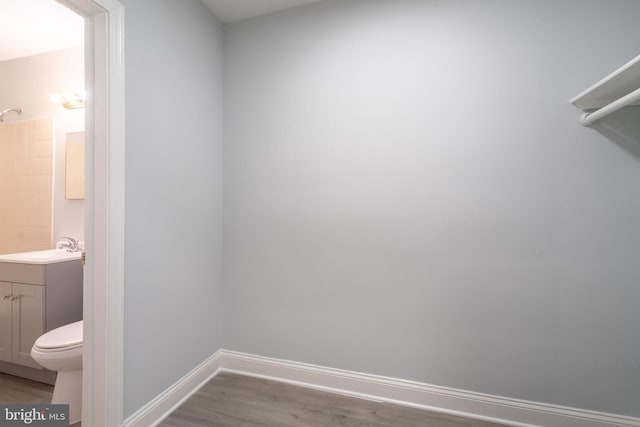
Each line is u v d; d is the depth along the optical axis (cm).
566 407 154
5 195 268
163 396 163
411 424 160
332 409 172
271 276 205
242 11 205
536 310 158
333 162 192
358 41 187
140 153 148
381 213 183
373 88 184
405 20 178
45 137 258
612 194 148
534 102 158
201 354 195
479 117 166
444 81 171
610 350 148
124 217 139
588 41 150
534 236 158
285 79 203
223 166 217
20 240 264
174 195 171
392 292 181
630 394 146
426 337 175
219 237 213
